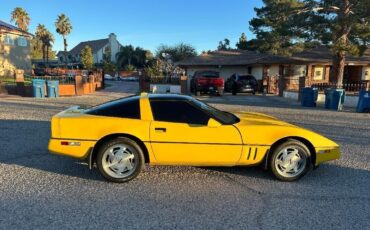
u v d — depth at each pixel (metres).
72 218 3.66
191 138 4.74
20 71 19.45
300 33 21.17
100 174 5.12
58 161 5.78
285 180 4.93
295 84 26.00
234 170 5.42
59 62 77.44
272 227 3.52
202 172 5.30
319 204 4.12
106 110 4.93
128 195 4.33
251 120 5.25
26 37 38.28
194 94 22.84
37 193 4.34
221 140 4.77
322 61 26.41
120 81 50.47
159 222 3.59
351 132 8.98
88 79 24.42
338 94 14.62
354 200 4.27
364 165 5.83
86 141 4.71
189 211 3.88
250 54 32.12
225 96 22.09
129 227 3.47
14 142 7.16
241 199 4.25
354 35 19.55
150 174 5.17
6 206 3.94
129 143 4.73
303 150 4.91
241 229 3.47
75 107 5.80
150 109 4.86
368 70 28.28
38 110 12.70
